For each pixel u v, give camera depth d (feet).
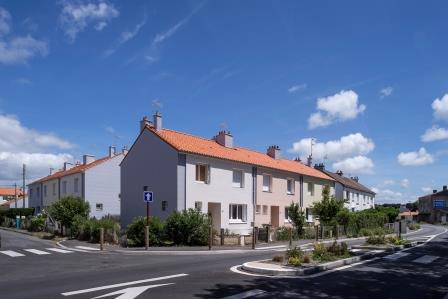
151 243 85.81
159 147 103.55
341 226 132.16
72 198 116.16
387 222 177.47
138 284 40.16
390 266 54.75
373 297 35.70
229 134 124.26
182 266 54.19
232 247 84.89
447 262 59.93
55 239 106.32
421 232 165.17
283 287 38.99
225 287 38.68
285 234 108.17
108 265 56.03
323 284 40.88
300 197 140.67
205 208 104.17
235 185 114.83
